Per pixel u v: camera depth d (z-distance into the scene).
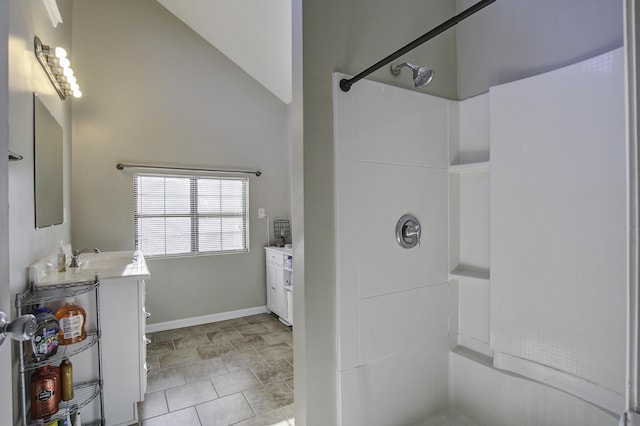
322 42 1.35
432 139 1.68
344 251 1.38
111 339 1.91
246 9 3.09
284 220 4.32
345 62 1.41
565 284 1.32
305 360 1.31
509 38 1.56
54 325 1.60
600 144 1.22
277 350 3.02
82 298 1.83
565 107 1.31
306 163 1.31
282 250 3.75
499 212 1.53
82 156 3.19
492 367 1.58
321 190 1.34
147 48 3.51
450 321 1.75
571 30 1.34
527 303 1.44
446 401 1.75
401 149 1.56
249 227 4.09
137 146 3.44
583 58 1.30
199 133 3.78
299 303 1.34
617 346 1.19
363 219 1.44
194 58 3.76
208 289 3.83
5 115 0.66
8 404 0.71
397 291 1.54
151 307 3.53
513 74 1.55
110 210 3.31
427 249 1.65
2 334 0.61
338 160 1.37
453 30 1.80
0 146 0.64
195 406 2.15
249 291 4.09
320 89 1.34
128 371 1.95
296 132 1.36
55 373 1.61
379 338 1.48
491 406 1.57
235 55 3.85
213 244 3.90
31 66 1.69
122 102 3.38
